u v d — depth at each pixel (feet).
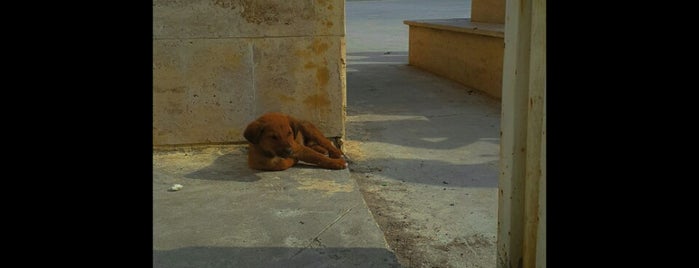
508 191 7.13
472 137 18.44
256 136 14.34
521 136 6.89
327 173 14.32
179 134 16.07
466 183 14.02
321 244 10.35
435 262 9.97
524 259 7.04
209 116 16.08
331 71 16.10
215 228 11.03
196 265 9.55
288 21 15.70
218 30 15.58
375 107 23.52
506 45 6.93
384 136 18.63
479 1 32.27
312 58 15.97
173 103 15.88
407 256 10.18
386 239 10.85
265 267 9.50
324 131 16.39
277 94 16.10
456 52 30.04
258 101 16.11
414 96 26.08
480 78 27.17
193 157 15.58
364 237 10.62
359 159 16.02
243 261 9.71
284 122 14.52
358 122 20.68
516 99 6.81
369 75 33.17
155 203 12.30
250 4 15.53
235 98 16.03
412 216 11.97
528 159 6.77
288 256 9.87
